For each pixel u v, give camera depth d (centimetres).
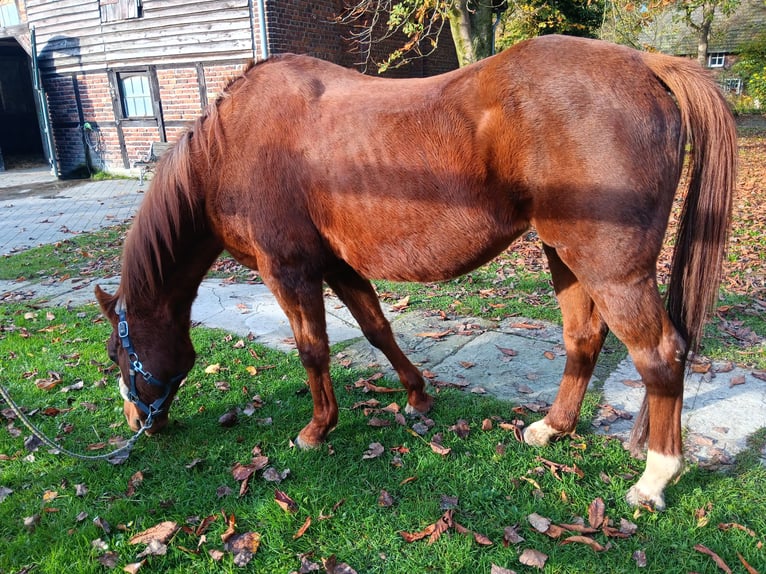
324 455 268
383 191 213
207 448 280
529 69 198
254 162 234
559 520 219
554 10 1232
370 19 1178
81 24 1242
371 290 283
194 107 1155
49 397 340
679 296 208
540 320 423
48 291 543
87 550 218
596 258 195
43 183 1302
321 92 230
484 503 230
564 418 258
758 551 198
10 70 1769
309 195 227
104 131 1312
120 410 322
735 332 374
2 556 215
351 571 199
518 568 200
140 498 246
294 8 1020
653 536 208
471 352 375
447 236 212
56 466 272
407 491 240
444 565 201
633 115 188
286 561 207
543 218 202
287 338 418
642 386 320
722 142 192
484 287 506
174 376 272
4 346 411
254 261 266
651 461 218
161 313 263
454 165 203
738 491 228
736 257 539
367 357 376
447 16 904
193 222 255
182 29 1102
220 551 211
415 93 214
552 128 192
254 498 241
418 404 297
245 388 340
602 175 187
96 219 877
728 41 2452
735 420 278
